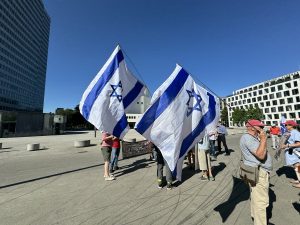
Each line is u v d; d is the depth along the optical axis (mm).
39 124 42188
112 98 6723
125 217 4168
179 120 4535
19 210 4574
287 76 90875
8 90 86438
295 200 4844
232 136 29109
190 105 4863
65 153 13656
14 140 27891
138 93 7516
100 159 10922
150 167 8664
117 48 7164
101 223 3936
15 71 91750
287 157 6027
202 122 4996
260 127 3379
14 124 38156
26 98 101812
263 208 3338
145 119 4309
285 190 5535
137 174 7531
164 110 4477
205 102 5184
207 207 4578
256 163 3375
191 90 4980
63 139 28031
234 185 6020
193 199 5047
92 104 6500
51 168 8891
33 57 108812
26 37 101062
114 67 6973
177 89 4734
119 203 4875
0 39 80875
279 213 4195
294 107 84625
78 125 90250
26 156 12656
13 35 89875
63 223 3955
